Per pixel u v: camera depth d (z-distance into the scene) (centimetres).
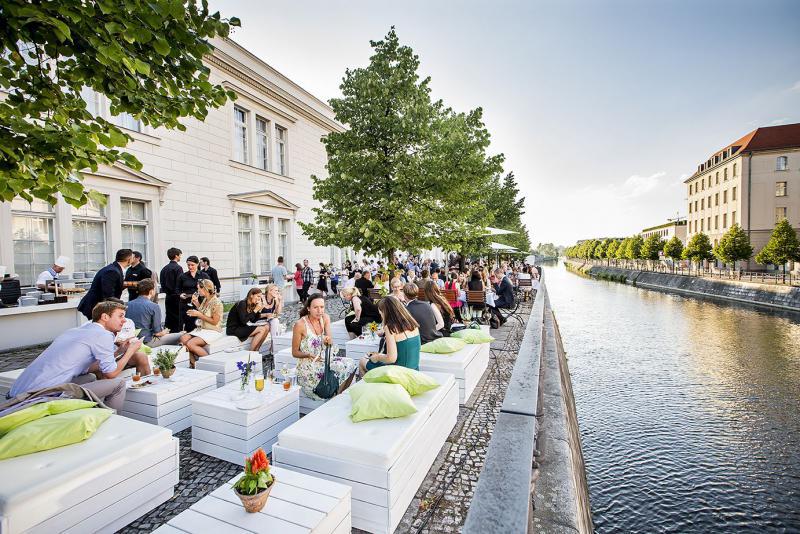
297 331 459
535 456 299
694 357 1669
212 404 354
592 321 2544
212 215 1381
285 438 284
